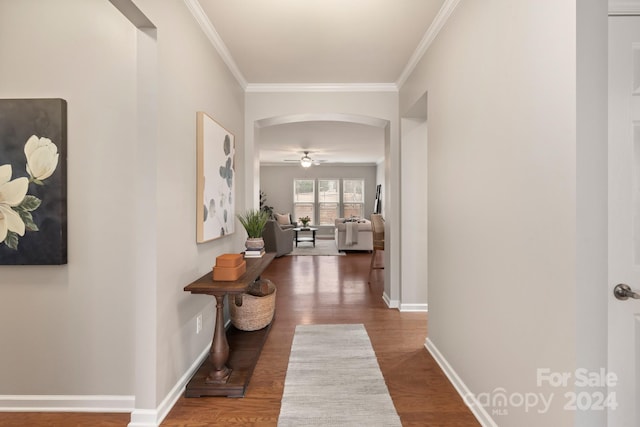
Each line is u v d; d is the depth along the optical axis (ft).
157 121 5.68
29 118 5.90
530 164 4.45
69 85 6.07
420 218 11.84
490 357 5.51
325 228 36.88
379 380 7.14
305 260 22.08
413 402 6.38
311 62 10.35
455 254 6.93
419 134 11.83
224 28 8.31
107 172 6.11
